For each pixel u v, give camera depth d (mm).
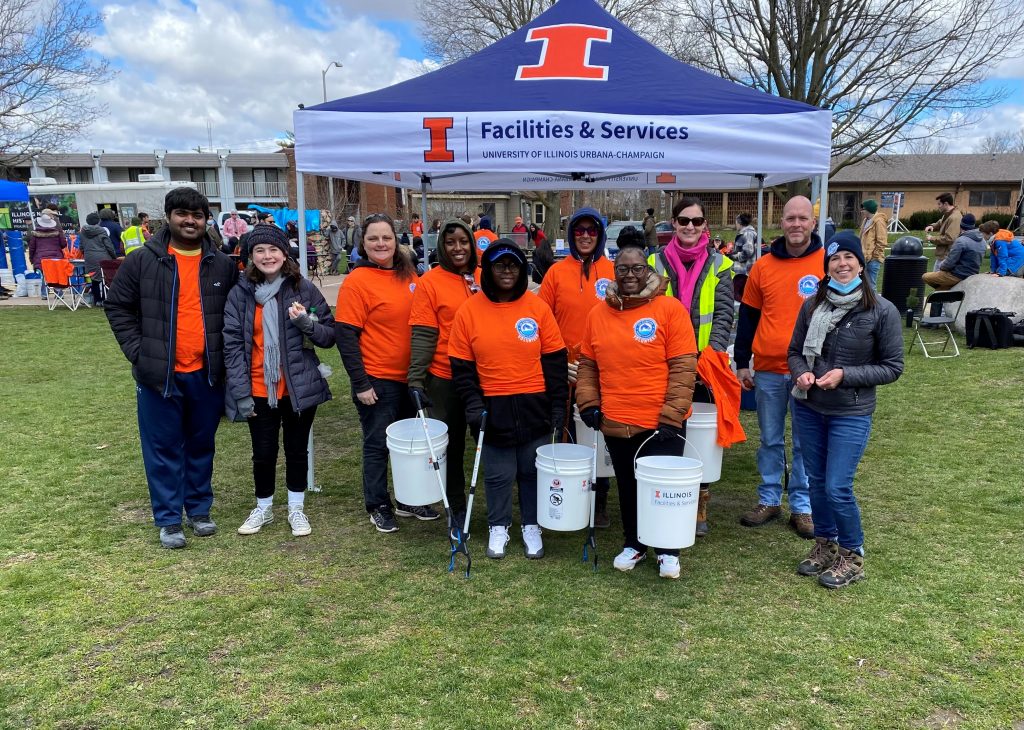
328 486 4891
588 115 4117
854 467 3295
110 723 2426
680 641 2922
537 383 3654
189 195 3574
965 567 3514
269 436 3959
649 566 3648
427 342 3773
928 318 8672
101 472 5051
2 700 2539
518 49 4844
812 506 3555
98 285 13477
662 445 3416
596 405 3486
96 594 3326
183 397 3787
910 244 10719
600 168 4176
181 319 3666
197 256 3723
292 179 45625
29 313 12898
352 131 4191
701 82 4586
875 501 4379
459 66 4805
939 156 45531
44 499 4547
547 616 3133
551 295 4133
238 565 3650
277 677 2686
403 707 2506
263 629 3027
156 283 3602
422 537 4035
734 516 4332
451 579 3508
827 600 3248
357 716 2461
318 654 2838
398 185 7898
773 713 2459
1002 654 2773
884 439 5582
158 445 3779
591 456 3535
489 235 6969
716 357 3770
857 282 3154
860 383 3145
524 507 3820
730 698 2545
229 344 3756
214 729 2393
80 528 4105
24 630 3008
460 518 4230
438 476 3721
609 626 3045
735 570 3586
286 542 3949
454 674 2699
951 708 2471
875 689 2582
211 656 2826
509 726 2406
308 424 4078
